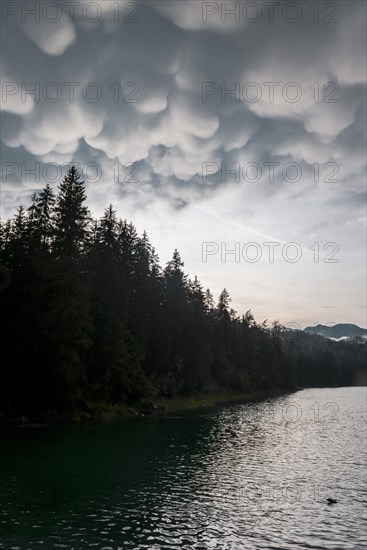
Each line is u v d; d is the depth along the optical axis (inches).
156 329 2928.2
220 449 1193.4
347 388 7081.7
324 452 1180.5
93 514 619.5
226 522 608.1
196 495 733.9
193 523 599.2
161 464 970.7
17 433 1346.0
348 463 1032.2
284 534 569.3
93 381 2026.3
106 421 1779.0
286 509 673.6
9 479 794.2
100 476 841.5
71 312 1690.5
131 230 2741.1
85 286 1884.8
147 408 2337.6
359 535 570.3
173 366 3014.3
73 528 562.6
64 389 1728.6
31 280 1739.7
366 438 1464.1
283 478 873.5
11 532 542.3
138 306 2647.6
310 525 604.7
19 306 1729.8
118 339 2097.7
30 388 1734.7
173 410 2551.7
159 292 3107.8
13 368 1674.5
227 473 904.3
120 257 2603.3
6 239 1908.2
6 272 1695.4
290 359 6624.0
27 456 999.6
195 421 1915.6
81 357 1955.0
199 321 3634.4
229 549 516.1
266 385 5541.3
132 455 1059.9
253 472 921.5
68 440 1238.9
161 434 1453.0
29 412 1715.1
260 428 1710.1
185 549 511.2
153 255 3248.0
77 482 789.9
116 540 529.0
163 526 583.2
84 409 1910.7
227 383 4313.5
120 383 2149.4
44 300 1768.0
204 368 3472.0
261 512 656.4
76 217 1964.8
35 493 712.4
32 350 1690.5
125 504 671.1
